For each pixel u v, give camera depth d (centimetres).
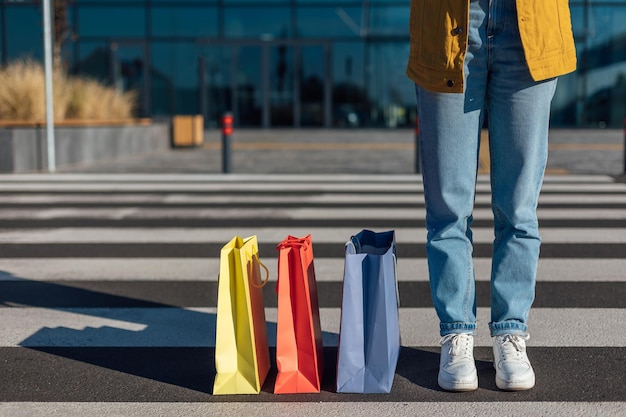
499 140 345
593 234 716
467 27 331
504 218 353
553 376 354
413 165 1402
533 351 389
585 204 909
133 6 2688
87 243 686
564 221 789
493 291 353
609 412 314
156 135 1808
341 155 1634
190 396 335
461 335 345
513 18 332
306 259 338
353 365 336
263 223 788
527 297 351
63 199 961
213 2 2681
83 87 1602
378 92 2683
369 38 2667
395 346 350
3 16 2645
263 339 354
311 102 2703
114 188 1066
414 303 483
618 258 611
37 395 338
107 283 541
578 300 485
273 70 2698
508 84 338
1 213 854
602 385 342
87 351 396
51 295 509
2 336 421
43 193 1016
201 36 2695
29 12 2642
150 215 839
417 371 363
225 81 2709
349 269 333
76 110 1529
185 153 1730
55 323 446
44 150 1316
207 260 614
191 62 2705
